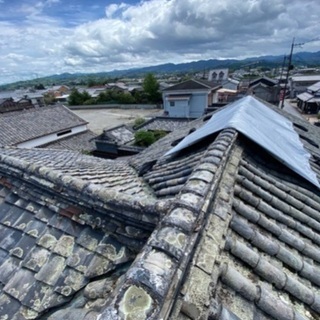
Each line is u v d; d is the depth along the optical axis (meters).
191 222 2.08
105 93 61.44
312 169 5.44
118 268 2.59
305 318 2.15
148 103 58.09
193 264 1.94
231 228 2.80
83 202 3.16
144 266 1.58
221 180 3.35
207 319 1.70
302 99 43.47
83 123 28.77
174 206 2.31
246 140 4.93
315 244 3.41
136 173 6.69
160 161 6.18
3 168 4.26
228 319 1.82
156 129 24.66
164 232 1.93
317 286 2.73
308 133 10.04
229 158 4.04
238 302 2.06
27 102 46.03
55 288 2.56
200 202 2.40
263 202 3.56
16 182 4.10
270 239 3.02
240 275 2.23
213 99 38.94
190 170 4.49
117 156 21.72
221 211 2.76
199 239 2.19
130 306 1.35
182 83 37.84
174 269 1.62
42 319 2.45
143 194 4.48
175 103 37.41
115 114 50.97
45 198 3.58
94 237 2.90
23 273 2.85
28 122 25.22
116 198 2.87
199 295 1.75
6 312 2.54
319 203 4.35
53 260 2.85
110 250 2.71
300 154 5.69
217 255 2.19
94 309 2.24
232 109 7.30
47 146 24.95
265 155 4.94
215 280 2.00
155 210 2.56
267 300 2.13
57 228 3.17
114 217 2.90
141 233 2.69
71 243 2.95
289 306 2.19
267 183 4.12
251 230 2.84
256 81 40.38
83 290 2.53
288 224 3.49
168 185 4.41
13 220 3.58
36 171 3.78
